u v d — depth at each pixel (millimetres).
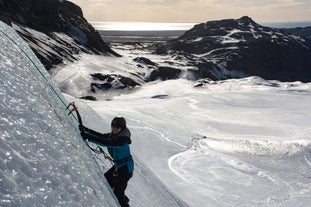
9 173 3318
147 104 59844
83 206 4176
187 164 26438
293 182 26172
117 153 6492
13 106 4750
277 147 34156
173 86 80750
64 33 104500
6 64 6219
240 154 31672
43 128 5035
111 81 79312
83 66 86250
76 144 6133
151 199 10359
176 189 20938
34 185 3539
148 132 31984
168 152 28375
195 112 55469
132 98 67062
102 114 32812
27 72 7016
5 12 90562
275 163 30047
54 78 74375
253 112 57844
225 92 74062
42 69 9258
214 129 45938
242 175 26109
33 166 3834
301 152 33062
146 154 26812
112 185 6898
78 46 101062
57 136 5305
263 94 73625
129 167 6543
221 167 27094
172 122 47250
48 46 87375
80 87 73500
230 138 39781
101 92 73688
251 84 86000
